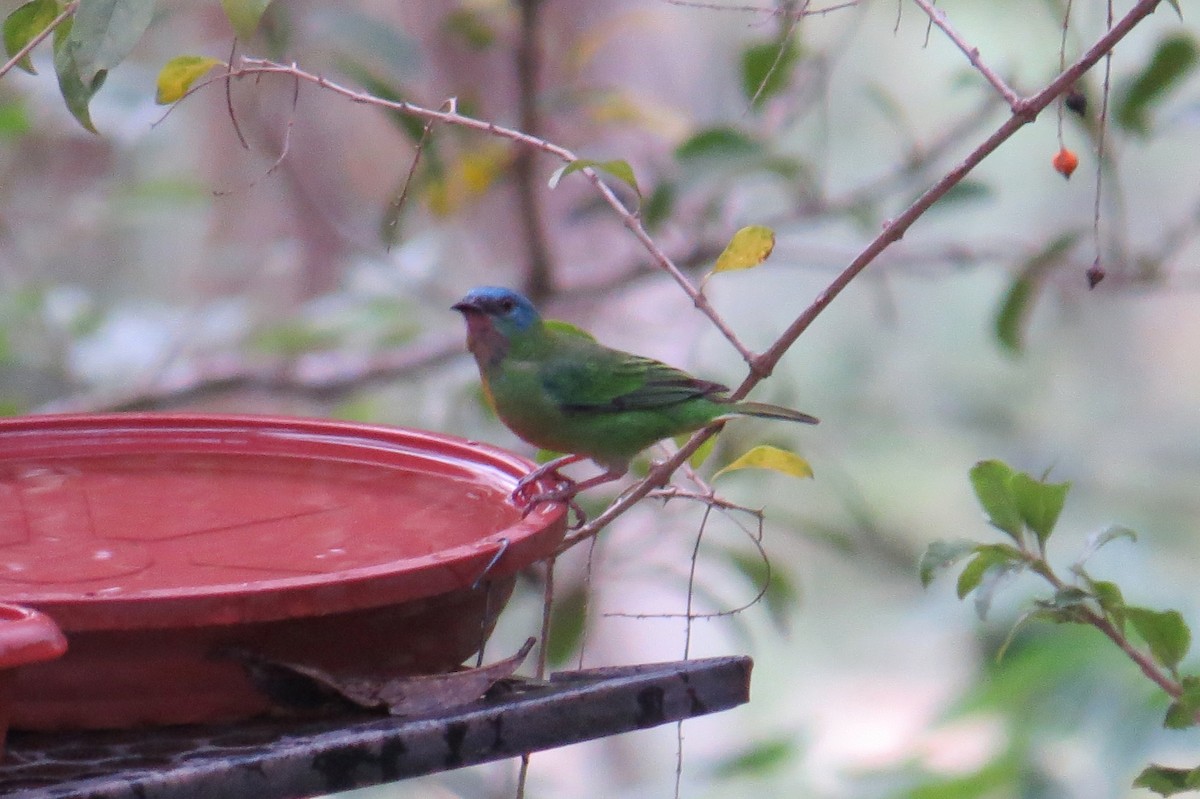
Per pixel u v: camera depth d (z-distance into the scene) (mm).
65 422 6793
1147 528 15625
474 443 6645
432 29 14031
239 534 5855
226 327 14148
